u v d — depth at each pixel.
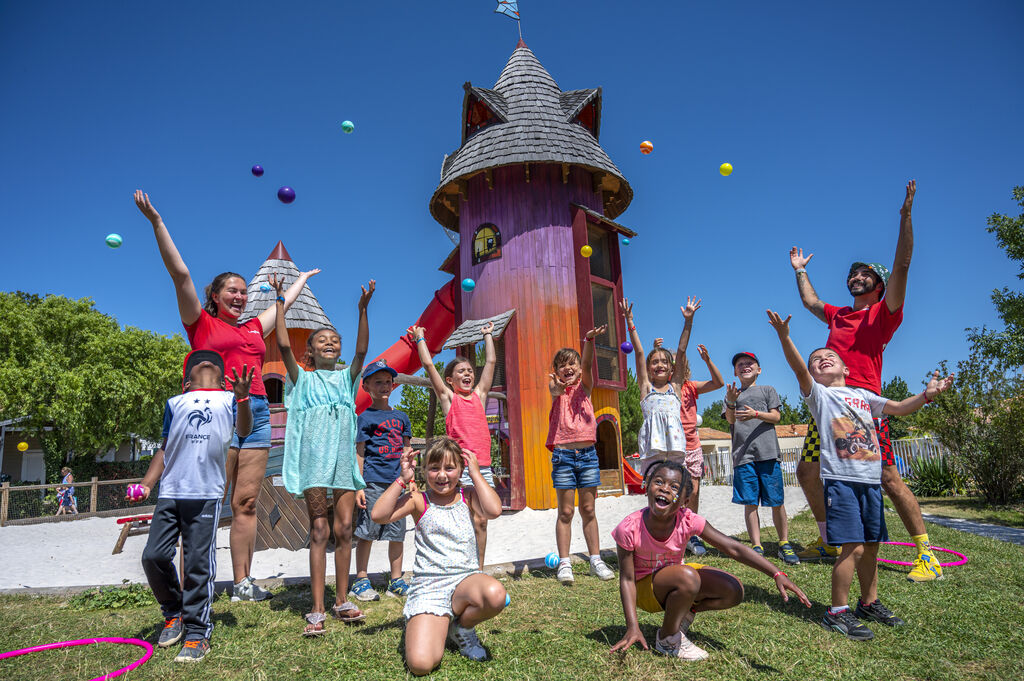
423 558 3.27
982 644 3.22
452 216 15.12
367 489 4.68
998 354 17.67
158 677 2.93
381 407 5.06
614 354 13.08
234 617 3.97
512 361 12.05
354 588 4.48
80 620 4.11
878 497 3.69
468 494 5.00
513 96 13.77
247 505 4.58
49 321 31.19
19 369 28.22
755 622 3.64
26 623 4.04
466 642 3.16
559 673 2.88
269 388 12.79
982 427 11.88
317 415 4.00
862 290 5.06
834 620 3.47
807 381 3.92
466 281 8.27
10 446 34.34
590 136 13.89
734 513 9.02
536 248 12.55
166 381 32.19
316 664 3.05
